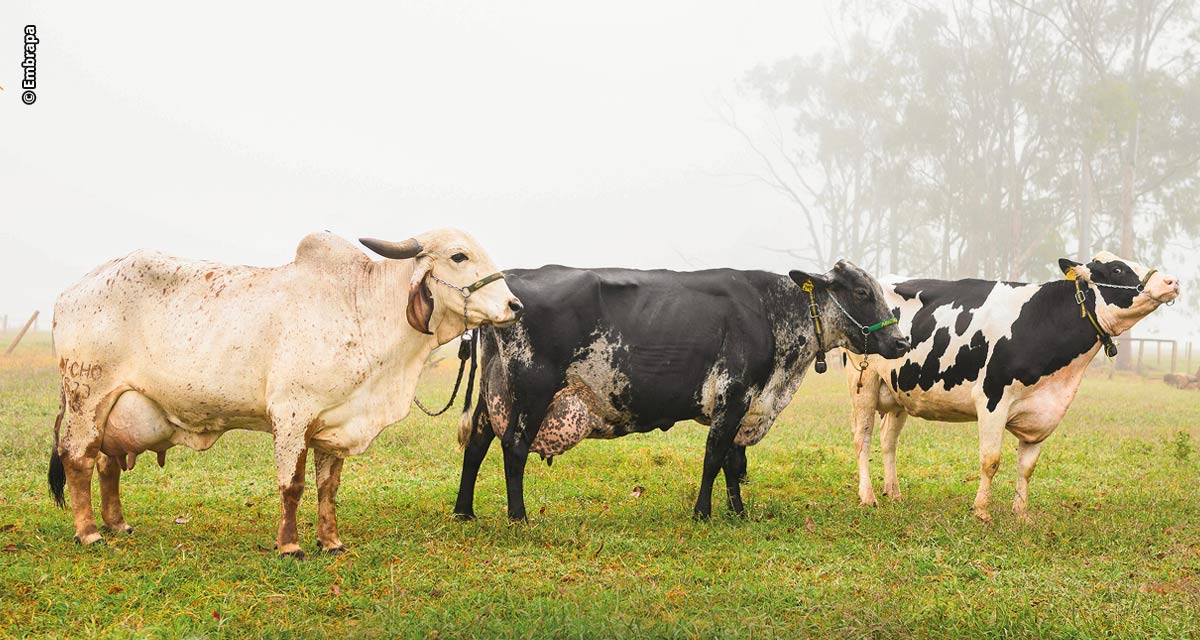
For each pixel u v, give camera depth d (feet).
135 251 22.22
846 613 17.58
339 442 21.71
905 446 41.60
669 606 18.33
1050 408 27.20
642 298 25.59
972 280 28.76
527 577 20.11
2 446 33.99
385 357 21.88
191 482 30.17
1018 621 17.39
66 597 17.92
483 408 25.77
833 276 27.27
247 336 21.06
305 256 21.70
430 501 28.45
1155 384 95.50
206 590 18.65
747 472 34.32
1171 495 30.83
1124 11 122.93
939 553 22.71
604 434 26.18
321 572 19.93
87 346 21.61
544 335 24.53
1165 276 25.40
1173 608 18.42
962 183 145.89
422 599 18.42
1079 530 24.95
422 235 22.12
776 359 27.17
